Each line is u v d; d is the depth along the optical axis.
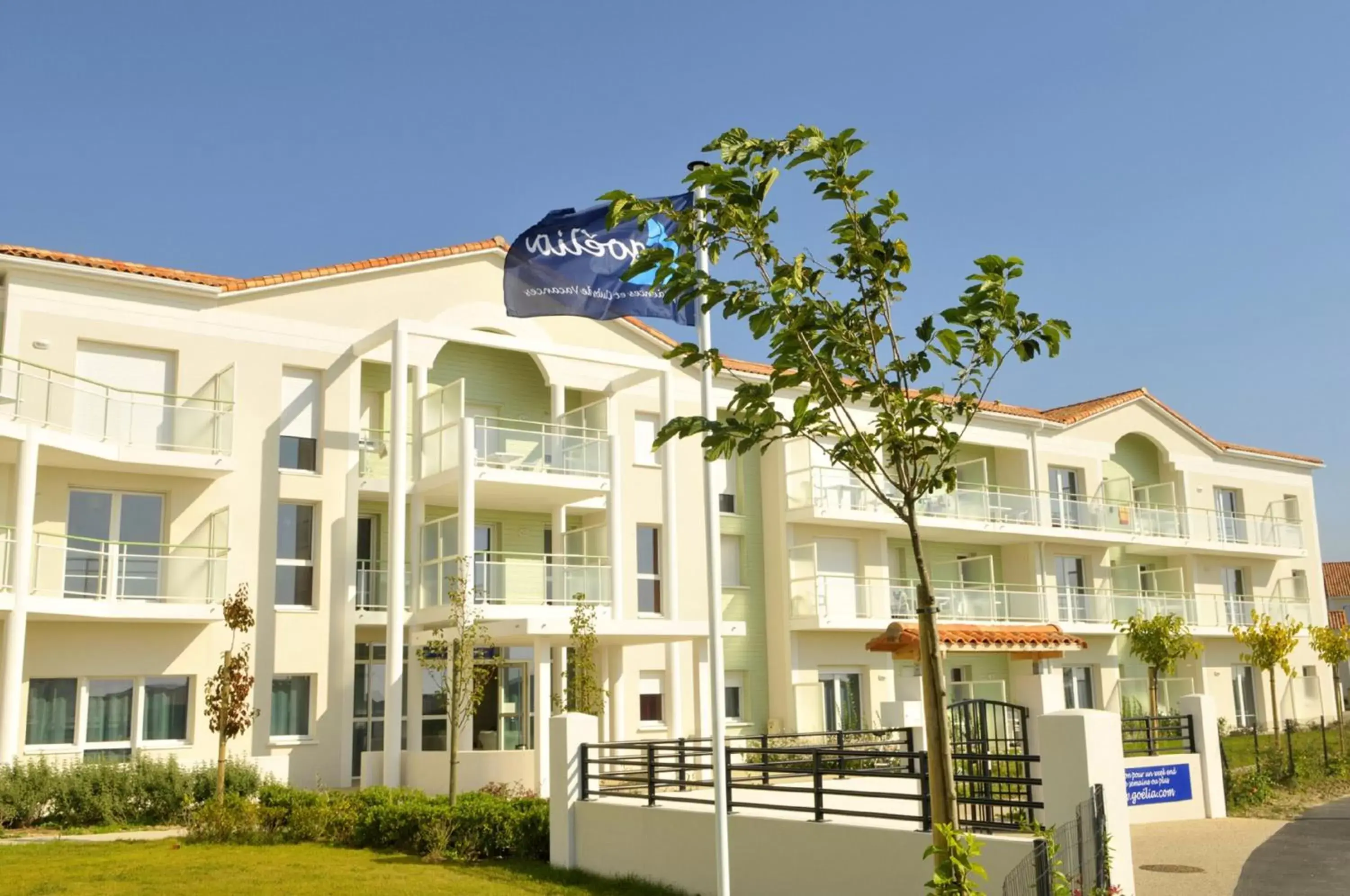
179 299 22.91
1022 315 7.29
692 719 28.83
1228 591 42.62
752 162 7.41
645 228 18.30
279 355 23.92
